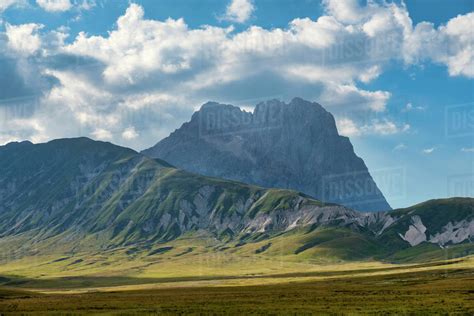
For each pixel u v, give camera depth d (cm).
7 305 15325
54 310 13462
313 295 16375
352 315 11062
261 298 15850
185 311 12525
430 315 10712
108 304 14912
